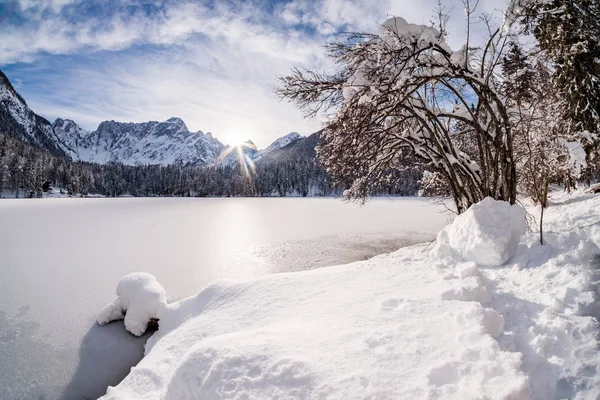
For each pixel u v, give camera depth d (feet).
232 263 43.91
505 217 18.49
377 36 22.30
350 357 9.67
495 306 12.64
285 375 9.07
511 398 7.32
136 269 40.93
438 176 33.60
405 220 85.92
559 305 11.28
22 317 26.14
